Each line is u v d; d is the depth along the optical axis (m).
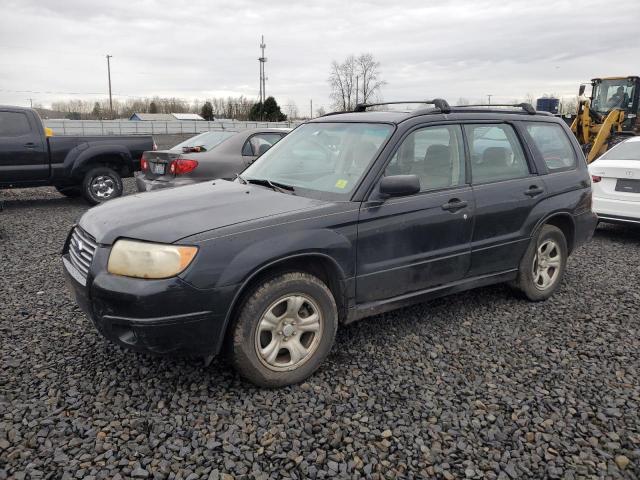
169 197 3.86
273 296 3.28
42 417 3.04
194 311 3.07
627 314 4.79
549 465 2.75
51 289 5.26
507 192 4.52
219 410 3.15
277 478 2.61
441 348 4.04
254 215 3.39
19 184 10.03
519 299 5.12
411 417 3.13
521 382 3.56
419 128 4.10
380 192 3.66
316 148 4.31
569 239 5.28
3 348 3.88
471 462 2.76
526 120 4.97
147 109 96.94
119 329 3.15
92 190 10.73
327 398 3.31
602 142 15.39
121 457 2.72
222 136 8.95
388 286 3.87
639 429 3.06
